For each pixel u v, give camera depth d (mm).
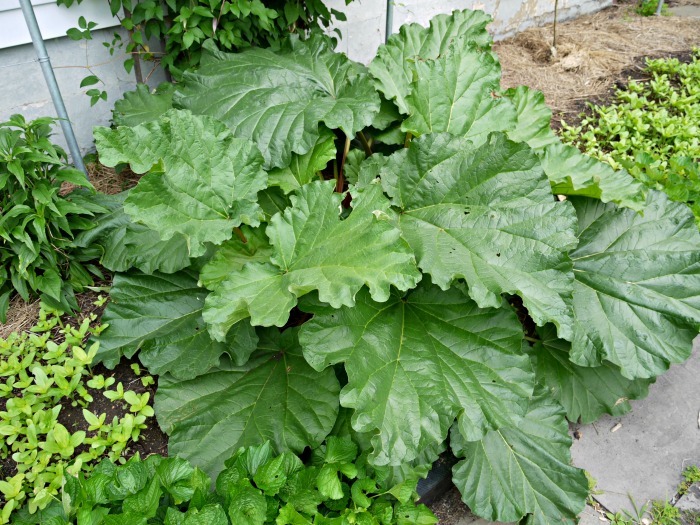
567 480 894
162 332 958
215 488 805
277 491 736
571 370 1051
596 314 1002
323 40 1213
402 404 790
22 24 1286
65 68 1408
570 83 2115
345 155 1145
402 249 786
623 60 2266
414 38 1270
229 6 1290
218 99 1079
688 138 1696
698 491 992
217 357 919
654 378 1055
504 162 921
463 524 943
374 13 2008
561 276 863
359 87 1096
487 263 876
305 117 1026
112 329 961
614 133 1717
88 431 892
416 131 1107
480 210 928
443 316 907
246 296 814
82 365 897
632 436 1083
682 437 1086
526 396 830
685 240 1033
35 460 817
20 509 799
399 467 851
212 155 911
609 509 965
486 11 2396
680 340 974
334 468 781
